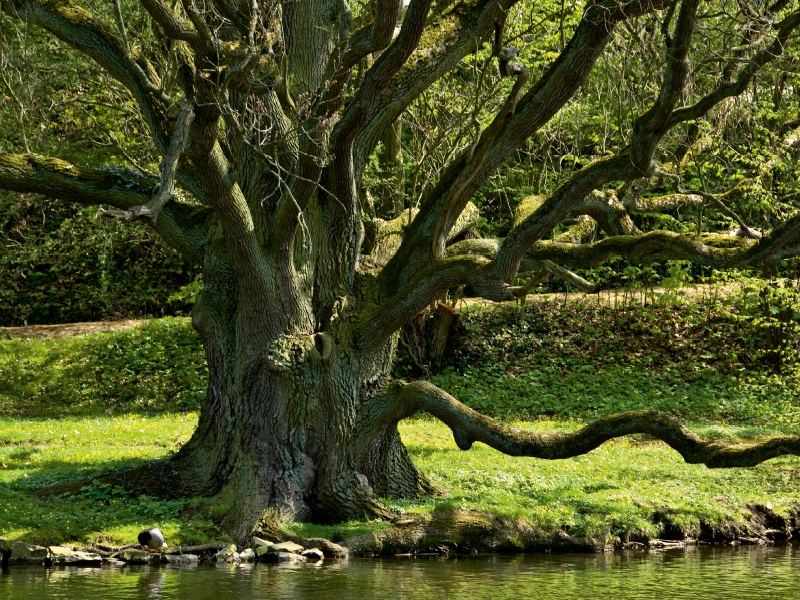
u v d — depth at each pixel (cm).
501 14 1603
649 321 3791
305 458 1784
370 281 1880
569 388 3419
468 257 1717
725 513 1917
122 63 1638
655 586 1454
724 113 2356
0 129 2580
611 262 4166
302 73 1830
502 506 1827
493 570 1562
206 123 1478
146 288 4316
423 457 2298
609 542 1789
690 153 2295
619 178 1633
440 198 1844
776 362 3516
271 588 1397
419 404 1791
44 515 1684
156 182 1830
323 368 1792
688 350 3659
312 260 1853
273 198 1802
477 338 3766
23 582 1420
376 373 1855
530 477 2098
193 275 4206
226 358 1842
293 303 1794
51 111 2709
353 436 1814
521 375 3575
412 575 1510
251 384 1792
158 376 3534
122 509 1750
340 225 1848
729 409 3156
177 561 1590
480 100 2638
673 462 2372
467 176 1695
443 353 3666
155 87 1537
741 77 1590
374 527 1711
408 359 3641
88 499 1794
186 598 1326
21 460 2183
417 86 1719
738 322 3716
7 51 2042
